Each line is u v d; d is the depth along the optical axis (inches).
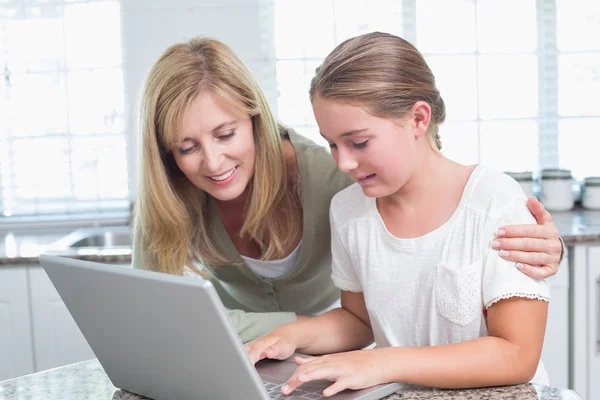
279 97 117.8
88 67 116.7
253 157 56.8
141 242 62.1
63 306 100.5
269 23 116.7
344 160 44.1
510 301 43.6
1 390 45.4
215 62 53.7
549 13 116.7
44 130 117.6
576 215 110.7
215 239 63.4
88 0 115.5
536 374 49.8
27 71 116.5
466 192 47.3
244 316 56.6
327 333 52.6
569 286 96.8
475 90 117.5
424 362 41.9
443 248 47.4
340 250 54.1
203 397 38.9
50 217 119.0
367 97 42.3
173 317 35.7
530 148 118.8
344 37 116.6
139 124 58.0
